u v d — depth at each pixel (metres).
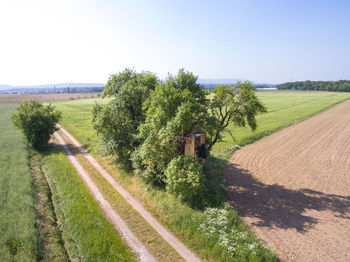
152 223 13.03
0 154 24.75
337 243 10.90
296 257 9.98
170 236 11.89
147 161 16.58
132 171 20.02
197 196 15.09
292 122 43.97
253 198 15.58
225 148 27.19
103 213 14.02
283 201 15.11
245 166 21.78
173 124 14.34
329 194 15.98
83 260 10.00
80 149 29.88
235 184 17.83
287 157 24.31
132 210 14.37
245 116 18.69
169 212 13.67
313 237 11.36
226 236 11.12
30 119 28.05
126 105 21.02
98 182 18.78
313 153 25.52
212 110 17.94
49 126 29.23
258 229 12.08
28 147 28.69
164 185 16.95
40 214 13.51
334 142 29.80
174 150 15.89
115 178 19.67
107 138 21.16
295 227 12.22
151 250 10.85
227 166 21.73
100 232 11.85
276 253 9.96
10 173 19.20
